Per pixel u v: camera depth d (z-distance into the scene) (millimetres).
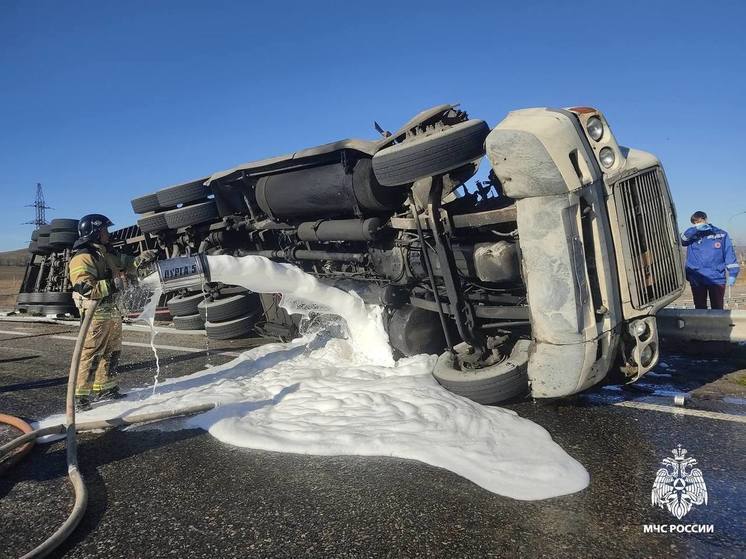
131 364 6836
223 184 7320
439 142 4223
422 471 3045
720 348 5520
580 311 3516
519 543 2340
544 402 4219
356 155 5355
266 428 3836
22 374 6637
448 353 4727
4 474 3404
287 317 7188
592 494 2727
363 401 4207
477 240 4512
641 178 3824
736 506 2562
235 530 2592
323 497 2846
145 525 2697
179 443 3783
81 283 4656
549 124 3484
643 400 4207
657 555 2211
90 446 3844
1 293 29828
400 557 2285
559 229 3486
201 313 8055
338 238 5746
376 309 5652
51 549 2475
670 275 3959
